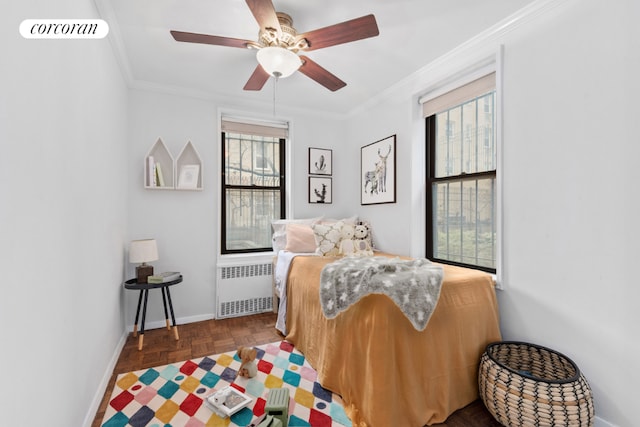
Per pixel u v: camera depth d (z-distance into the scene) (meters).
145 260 2.46
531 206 1.78
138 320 2.71
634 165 1.36
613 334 1.43
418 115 2.70
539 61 1.73
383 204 3.08
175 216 2.90
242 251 3.31
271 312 3.24
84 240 1.44
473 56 2.13
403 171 2.81
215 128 3.08
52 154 1.09
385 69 2.53
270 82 2.78
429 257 2.71
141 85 2.74
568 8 1.59
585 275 1.53
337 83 2.13
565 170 1.62
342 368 1.72
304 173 3.51
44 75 1.04
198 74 2.62
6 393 0.79
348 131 3.67
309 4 1.70
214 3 1.70
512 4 1.73
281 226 3.25
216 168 3.08
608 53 1.44
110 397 1.73
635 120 1.36
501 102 1.94
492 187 2.18
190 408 1.64
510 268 1.90
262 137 3.44
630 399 1.37
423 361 1.56
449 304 1.68
